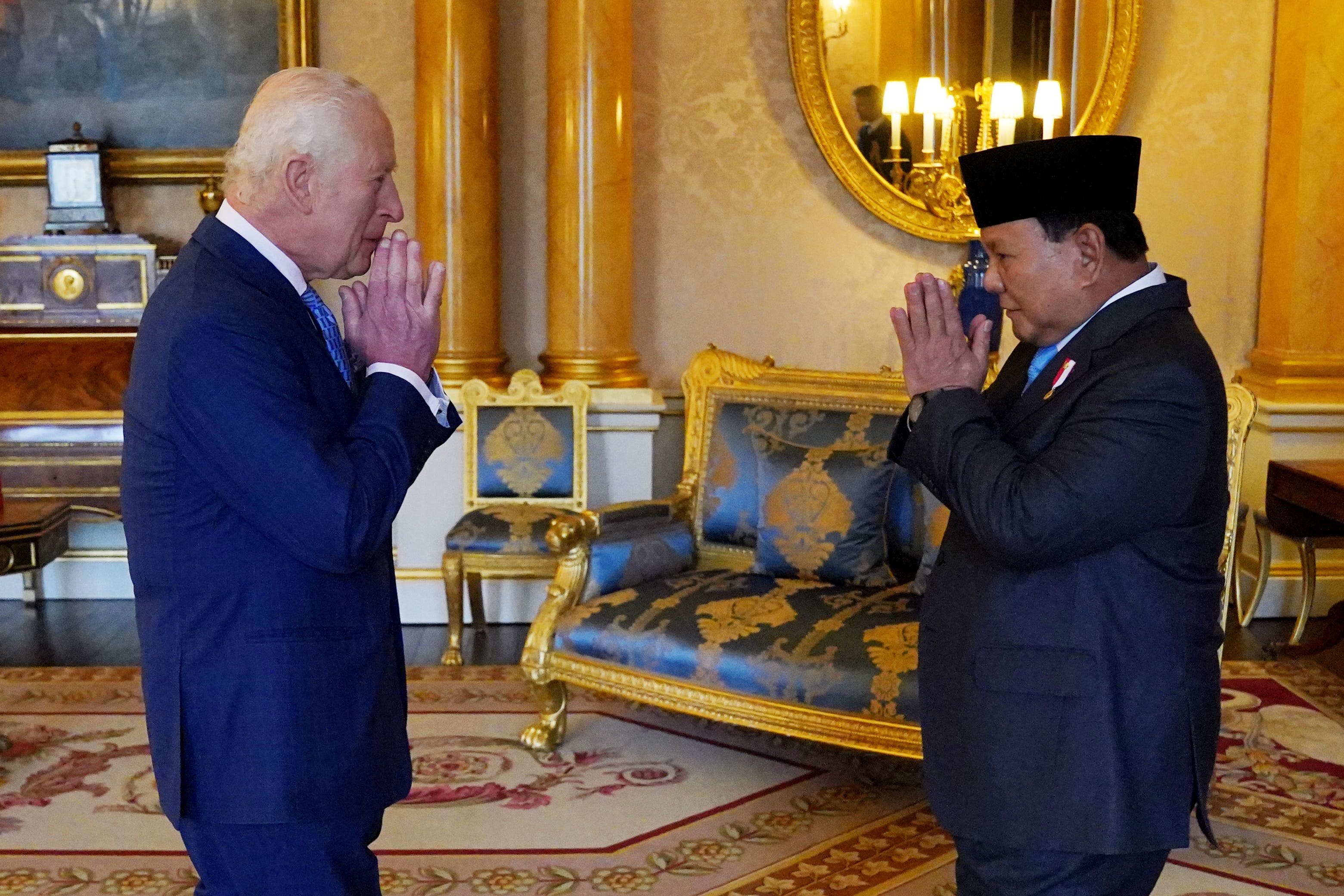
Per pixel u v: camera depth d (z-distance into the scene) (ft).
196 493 5.84
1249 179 18.58
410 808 11.85
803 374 14.51
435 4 17.34
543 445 17.28
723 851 11.02
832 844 11.18
